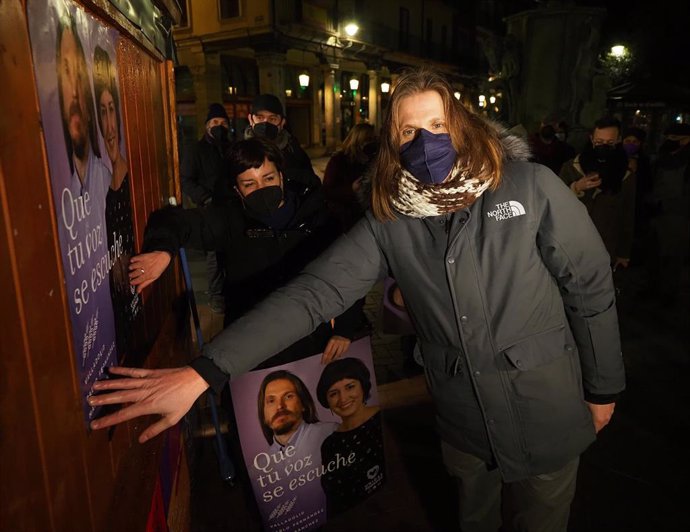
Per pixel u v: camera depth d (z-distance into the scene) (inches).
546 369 59.8
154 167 75.9
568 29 413.1
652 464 109.8
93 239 41.9
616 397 62.9
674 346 163.3
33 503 28.5
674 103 503.2
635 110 657.6
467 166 53.0
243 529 93.0
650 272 206.7
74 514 34.7
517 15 431.2
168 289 82.0
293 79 909.2
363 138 147.6
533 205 56.9
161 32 83.8
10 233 27.5
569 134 417.1
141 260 58.6
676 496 101.0
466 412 63.7
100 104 45.6
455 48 1337.4
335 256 62.2
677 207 189.6
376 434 81.4
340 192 148.3
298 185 87.4
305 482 77.3
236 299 84.6
